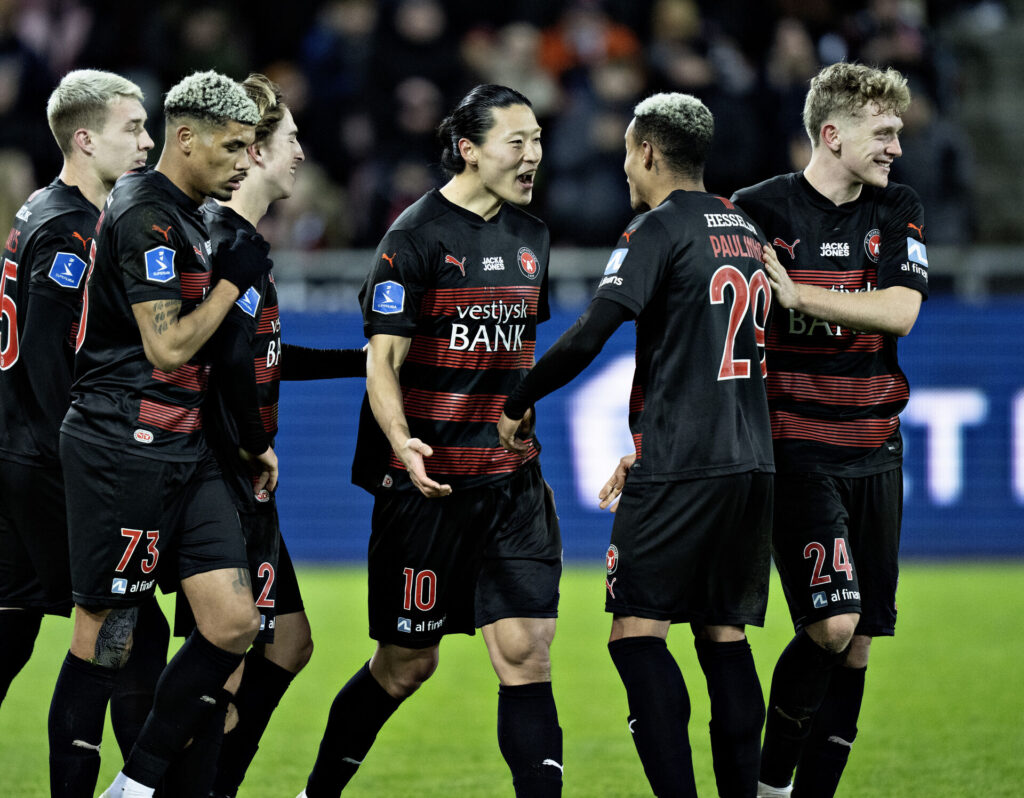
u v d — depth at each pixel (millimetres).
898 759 19469
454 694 24266
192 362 15047
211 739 15180
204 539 15031
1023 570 35000
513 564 15953
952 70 44281
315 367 17859
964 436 36094
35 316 16031
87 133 16406
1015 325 36125
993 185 49406
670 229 14891
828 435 16484
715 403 14875
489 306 15938
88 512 14734
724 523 14914
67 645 27938
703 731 21672
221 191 14906
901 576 34250
